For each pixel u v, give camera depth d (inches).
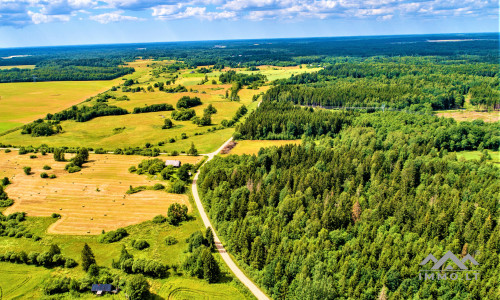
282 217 4702.3
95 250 4534.9
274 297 3752.5
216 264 4079.7
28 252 4483.3
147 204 5629.9
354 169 5738.2
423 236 4037.9
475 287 3326.8
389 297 3425.2
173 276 4119.1
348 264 3688.5
